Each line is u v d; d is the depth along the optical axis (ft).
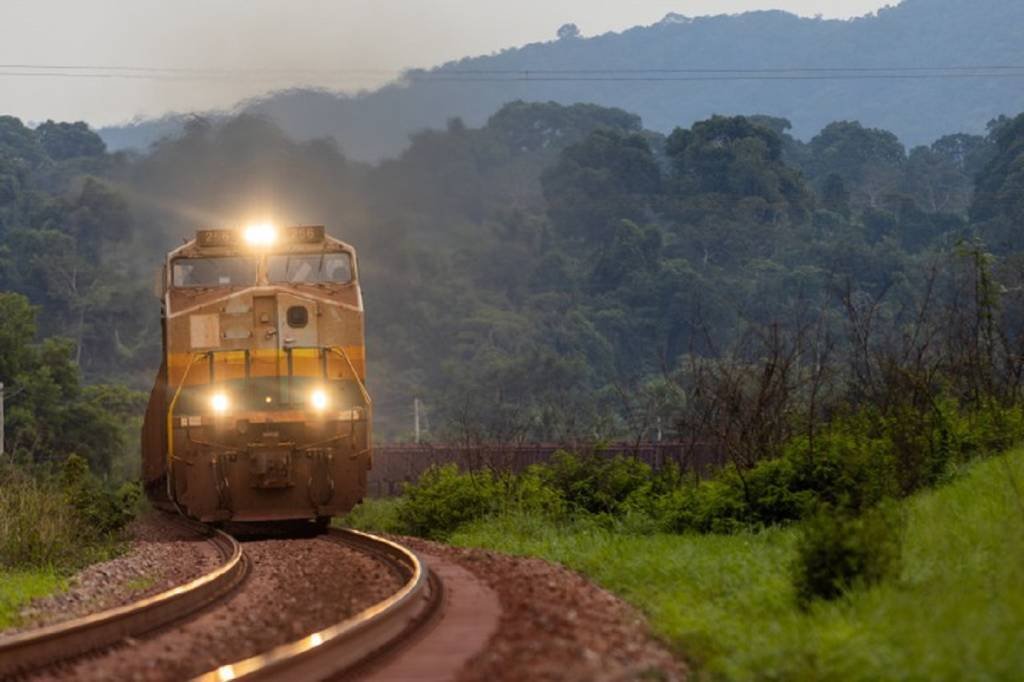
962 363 369.91
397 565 238.68
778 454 339.16
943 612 138.51
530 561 240.94
